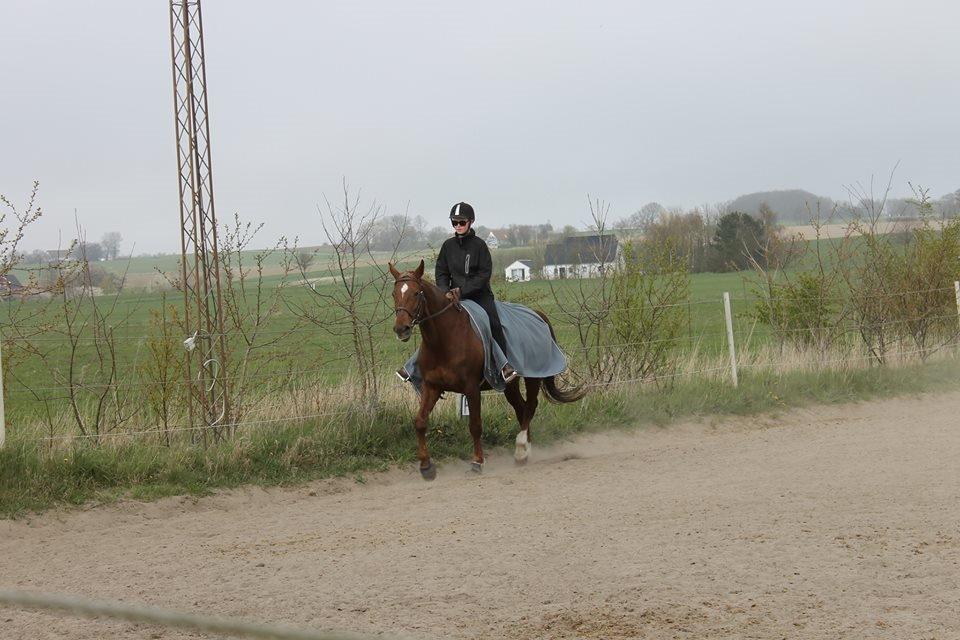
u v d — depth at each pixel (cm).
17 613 563
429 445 1085
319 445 1024
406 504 877
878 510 762
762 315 1653
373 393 1121
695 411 1281
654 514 781
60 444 954
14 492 844
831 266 1634
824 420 1288
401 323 945
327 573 634
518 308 1128
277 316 1149
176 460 949
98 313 1059
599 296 1366
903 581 576
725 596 558
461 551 680
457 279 1062
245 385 1079
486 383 1063
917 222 1717
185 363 1047
